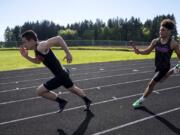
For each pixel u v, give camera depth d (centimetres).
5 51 4003
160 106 715
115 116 638
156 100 775
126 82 1069
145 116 637
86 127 573
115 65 1728
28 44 573
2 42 5253
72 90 646
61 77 605
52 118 632
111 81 1093
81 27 9619
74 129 563
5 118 638
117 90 919
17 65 1878
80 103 748
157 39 635
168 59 633
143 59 2262
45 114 662
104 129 561
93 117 634
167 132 543
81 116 641
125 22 8788
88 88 956
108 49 4172
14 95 869
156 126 575
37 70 1503
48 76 1275
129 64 1792
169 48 620
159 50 631
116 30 8725
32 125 591
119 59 2327
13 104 759
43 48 573
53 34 9744
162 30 608
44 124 595
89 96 832
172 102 754
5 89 971
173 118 623
